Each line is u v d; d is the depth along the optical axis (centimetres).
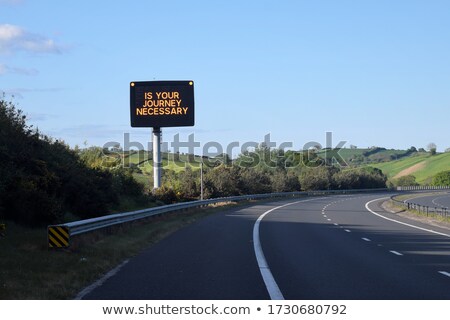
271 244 2153
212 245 2094
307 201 7250
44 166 2419
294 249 1981
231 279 1308
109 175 3353
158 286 1212
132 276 1347
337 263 1603
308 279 1310
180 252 1866
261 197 7375
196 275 1366
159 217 3269
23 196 2067
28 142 2541
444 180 15638
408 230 2919
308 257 1748
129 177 4428
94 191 2805
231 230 2834
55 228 1590
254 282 1266
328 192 10275
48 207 2122
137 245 1998
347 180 11831
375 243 2219
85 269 1364
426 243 2223
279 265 1555
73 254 1555
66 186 2659
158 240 2286
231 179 7188
